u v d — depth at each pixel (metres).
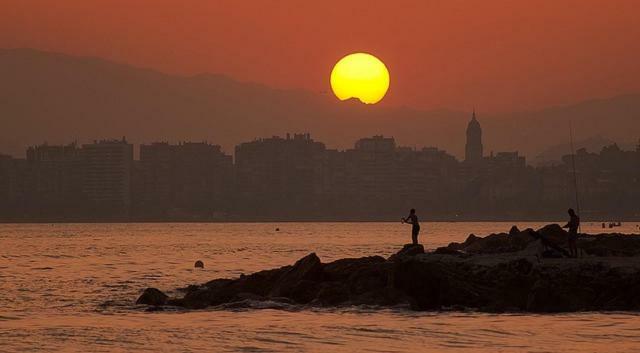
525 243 173.00
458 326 113.56
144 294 148.75
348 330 112.25
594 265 128.25
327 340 104.88
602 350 95.31
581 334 105.31
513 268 129.38
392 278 136.62
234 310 135.62
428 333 108.50
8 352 99.44
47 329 117.25
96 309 143.38
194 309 139.75
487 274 130.12
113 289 182.75
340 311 131.38
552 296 125.56
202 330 114.19
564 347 97.25
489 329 110.38
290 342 103.81
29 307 147.88
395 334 108.31
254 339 106.31
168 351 99.12
